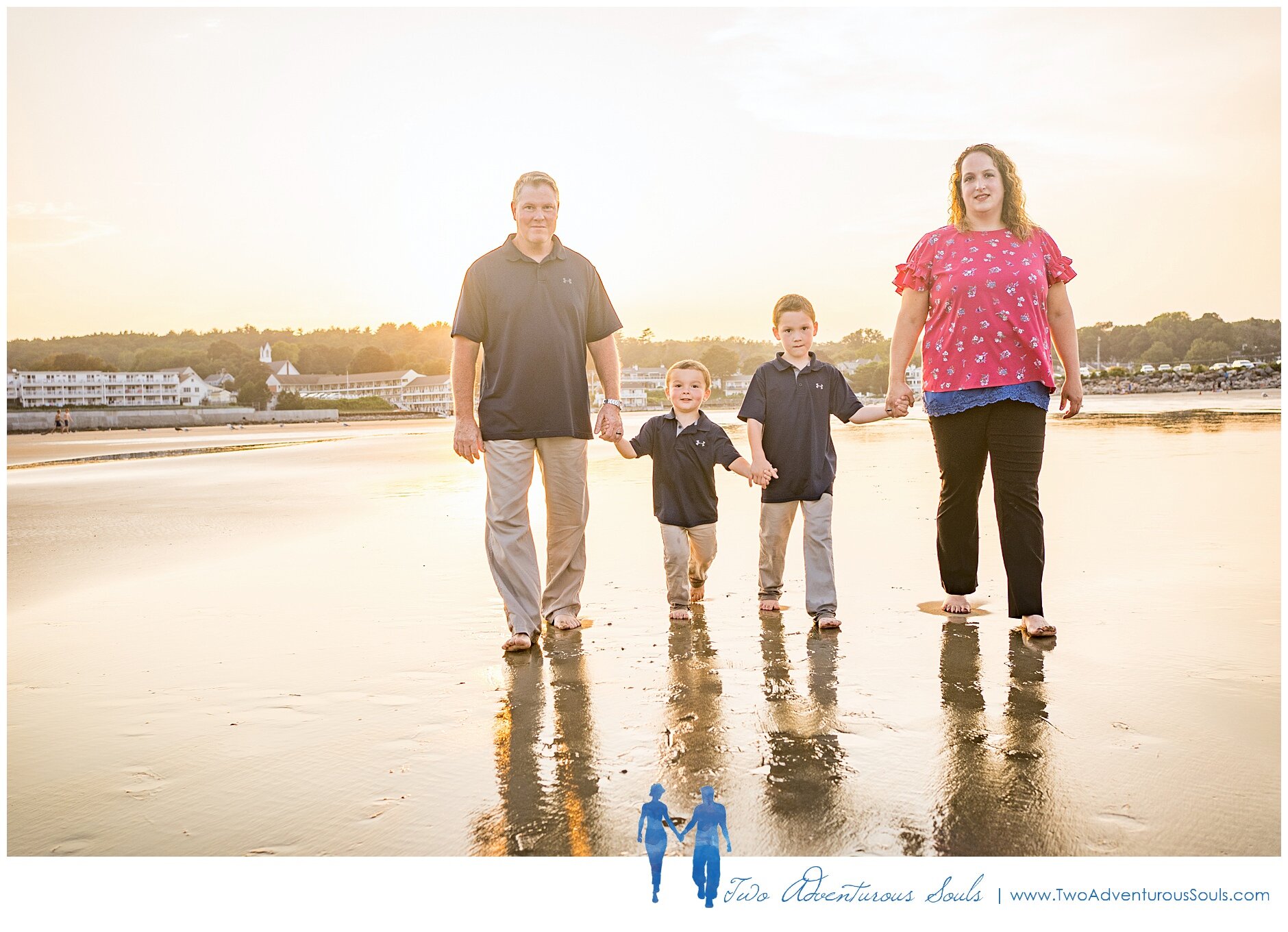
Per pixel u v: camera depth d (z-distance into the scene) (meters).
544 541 6.59
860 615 4.18
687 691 3.07
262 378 160.75
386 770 2.46
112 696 3.15
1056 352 4.23
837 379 4.37
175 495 11.22
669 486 4.38
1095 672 3.17
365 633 4.00
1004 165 4.13
